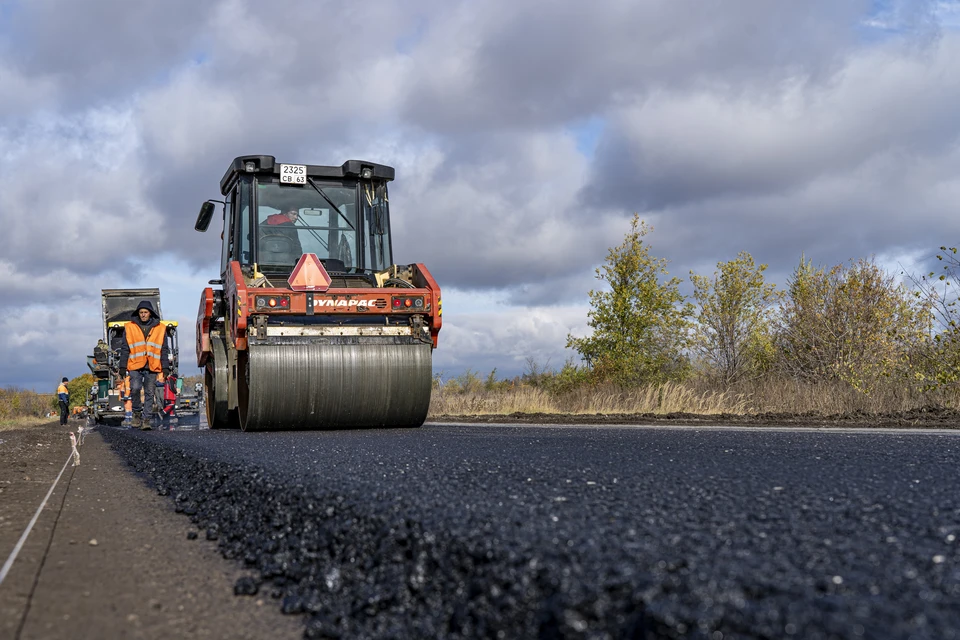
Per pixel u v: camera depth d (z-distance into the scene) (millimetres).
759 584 1572
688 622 1409
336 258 10430
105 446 10578
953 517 2375
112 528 3869
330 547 2764
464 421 14445
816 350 16719
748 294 19359
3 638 2131
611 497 2871
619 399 16969
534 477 3590
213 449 6508
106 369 26594
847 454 4887
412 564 2287
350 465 4465
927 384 13031
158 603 2516
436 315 9258
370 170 10594
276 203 10297
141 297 26891
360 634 2031
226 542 3420
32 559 3133
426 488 3273
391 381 9070
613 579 1668
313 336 9008
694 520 2344
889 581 1605
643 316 21016
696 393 16219
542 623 1657
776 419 12000
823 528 2203
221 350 10508
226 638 2172
